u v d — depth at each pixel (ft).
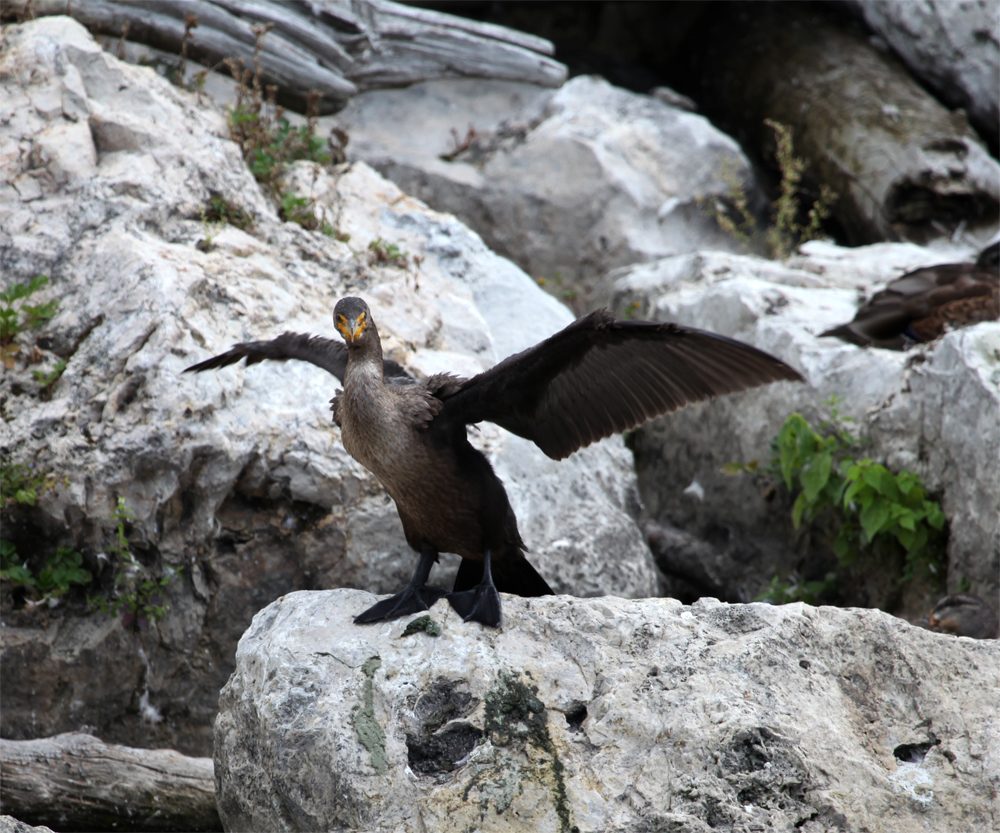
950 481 36.35
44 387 33.30
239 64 50.44
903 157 57.47
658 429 51.52
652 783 19.97
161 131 40.68
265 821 22.16
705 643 22.12
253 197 41.24
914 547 37.22
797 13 69.56
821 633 22.36
